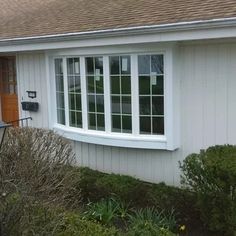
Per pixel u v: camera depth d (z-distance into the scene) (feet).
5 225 11.80
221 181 17.02
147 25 22.08
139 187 22.27
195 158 18.43
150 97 24.13
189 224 19.57
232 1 21.58
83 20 28.32
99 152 27.81
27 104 32.91
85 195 23.35
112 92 25.55
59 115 30.30
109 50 24.97
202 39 20.86
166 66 23.15
